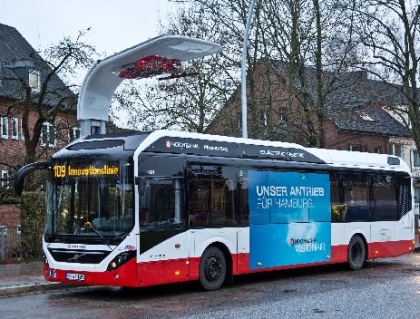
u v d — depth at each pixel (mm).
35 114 40312
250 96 28594
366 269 19312
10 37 44344
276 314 11102
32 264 18781
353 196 18969
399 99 40906
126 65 16750
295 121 29781
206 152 14445
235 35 28609
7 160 27141
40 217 21000
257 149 15898
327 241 17797
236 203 15016
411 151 54844
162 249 13086
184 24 28984
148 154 13008
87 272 12727
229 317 10836
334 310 11469
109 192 12781
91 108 17266
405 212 21031
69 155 13344
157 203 13086
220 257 14617
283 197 16406
